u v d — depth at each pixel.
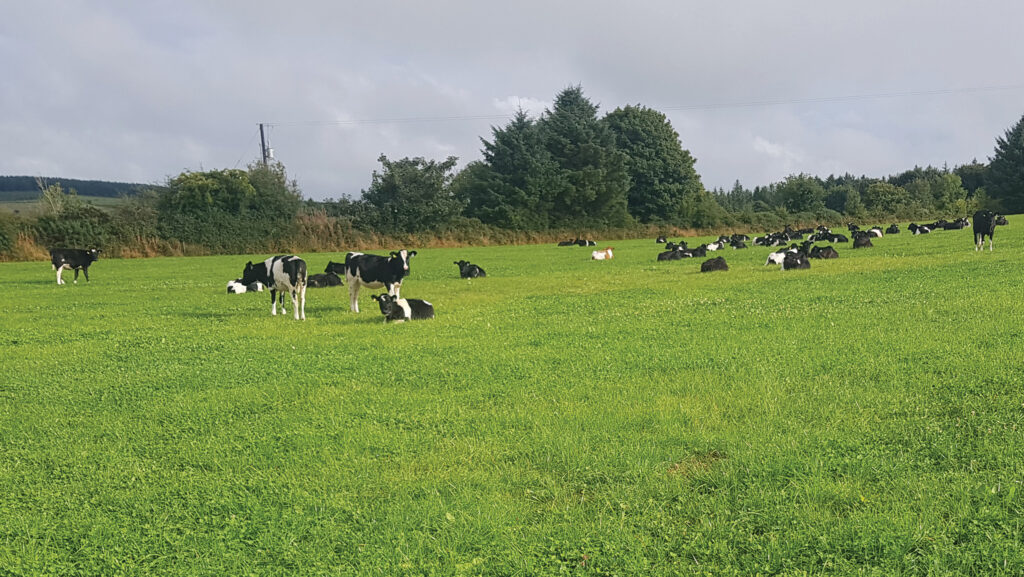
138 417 7.99
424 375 9.40
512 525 4.85
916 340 9.77
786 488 5.18
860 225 82.56
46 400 8.92
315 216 69.69
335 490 5.60
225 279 31.44
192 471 6.20
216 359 11.33
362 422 7.35
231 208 66.56
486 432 6.80
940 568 4.06
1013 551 4.16
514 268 33.34
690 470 5.71
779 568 4.21
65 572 4.59
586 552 4.45
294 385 9.16
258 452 6.54
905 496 4.95
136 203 63.66
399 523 4.91
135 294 24.52
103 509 5.49
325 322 15.67
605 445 6.18
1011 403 6.67
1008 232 39.88
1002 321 10.70
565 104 95.00
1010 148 93.69
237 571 4.50
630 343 11.03
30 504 5.65
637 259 37.00
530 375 9.09
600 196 85.38
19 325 16.50
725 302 15.77
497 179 82.12
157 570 4.57
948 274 18.44
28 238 54.00
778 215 92.38
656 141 97.81
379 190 74.31
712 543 4.47
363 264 17.33
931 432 6.08
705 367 9.03
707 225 87.38
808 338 10.54
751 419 6.77
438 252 56.59
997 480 5.08
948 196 104.94
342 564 4.48
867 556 4.24
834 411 6.82
